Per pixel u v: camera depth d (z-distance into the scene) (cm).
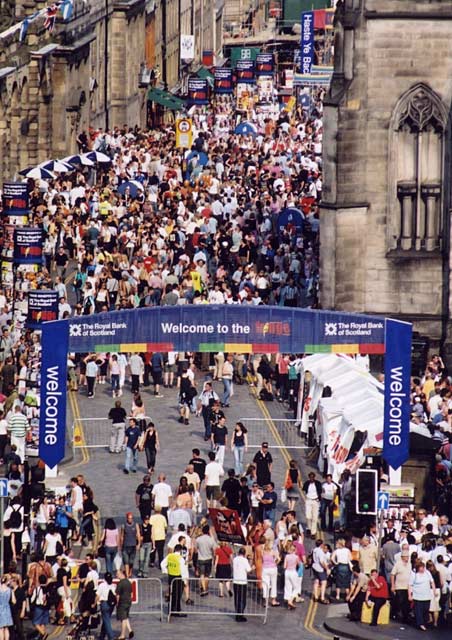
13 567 14888
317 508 16662
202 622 15112
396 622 15175
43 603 14712
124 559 15825
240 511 16762
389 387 16738
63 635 14825
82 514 16488
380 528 15462
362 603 15125
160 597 15375
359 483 16025
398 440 16662
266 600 15200
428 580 15000
